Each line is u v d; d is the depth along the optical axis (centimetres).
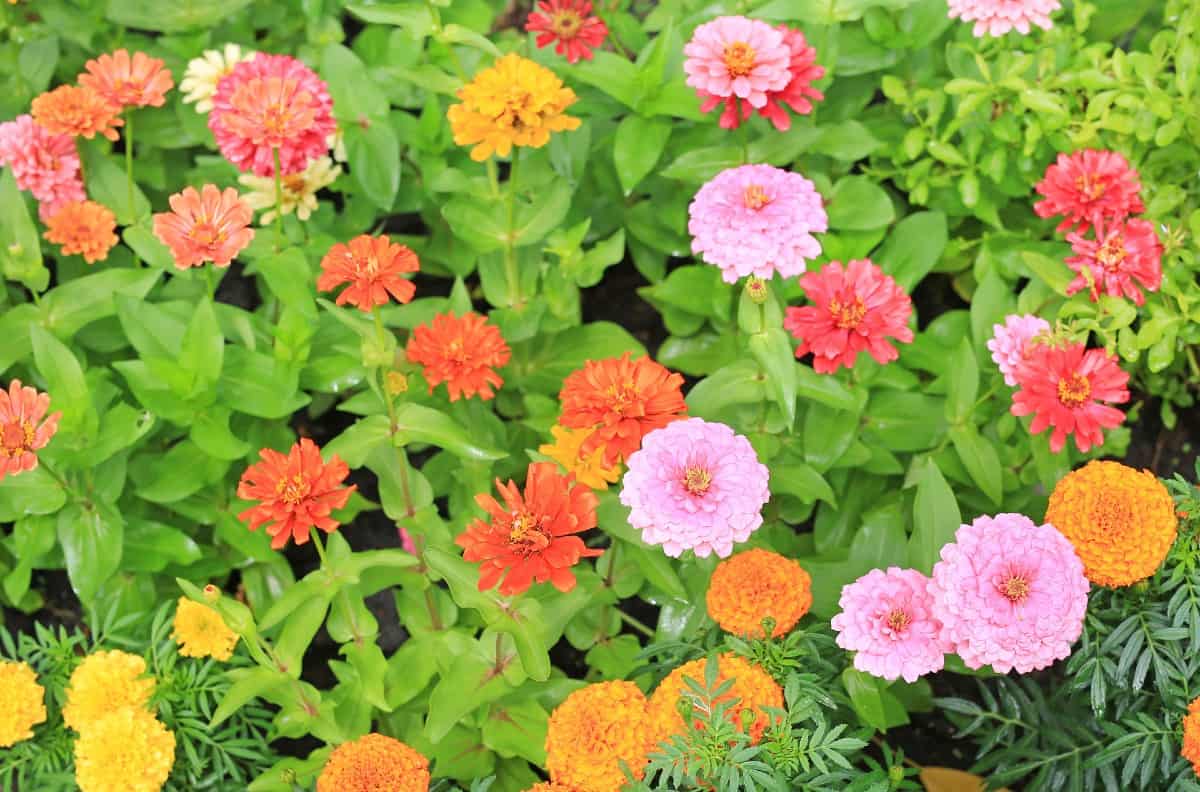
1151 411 165
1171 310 154
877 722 139
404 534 154
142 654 149
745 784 132
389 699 147
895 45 165
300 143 155
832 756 135
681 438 137
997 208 167
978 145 161
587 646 152
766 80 150
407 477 148
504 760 148
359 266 141
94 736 138
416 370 156
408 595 152
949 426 155
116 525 151
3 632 147
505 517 134
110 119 158
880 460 156
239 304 173
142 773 138
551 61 168
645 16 180
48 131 157
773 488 152
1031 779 148
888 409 157
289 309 154
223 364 155
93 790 137
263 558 154
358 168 165
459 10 171
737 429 152
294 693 144
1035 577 135
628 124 162
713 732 133
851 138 162
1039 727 146
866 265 145
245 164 155
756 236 145
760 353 145
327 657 159
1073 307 152
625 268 174
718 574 140
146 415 150
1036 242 162
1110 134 161
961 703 146
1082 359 145
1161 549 137
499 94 148
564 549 133
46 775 143
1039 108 157
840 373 157
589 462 144
